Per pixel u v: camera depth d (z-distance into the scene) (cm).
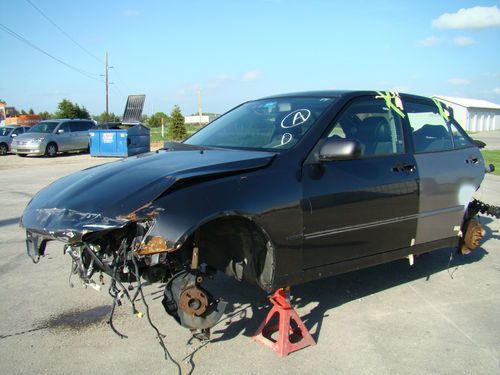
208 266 322
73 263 318
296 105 405
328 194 342
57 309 410
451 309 420
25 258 551
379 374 315
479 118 6788
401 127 424
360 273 508
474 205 496
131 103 2617
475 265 540
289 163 333
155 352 340
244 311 407
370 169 377
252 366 322
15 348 343
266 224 311
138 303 423
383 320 396
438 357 338
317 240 341
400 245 404
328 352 342
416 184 407
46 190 343
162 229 273
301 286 468
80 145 2334
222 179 304
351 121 388
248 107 457
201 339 325
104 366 321
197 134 448
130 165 344
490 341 362
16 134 2458
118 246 298
